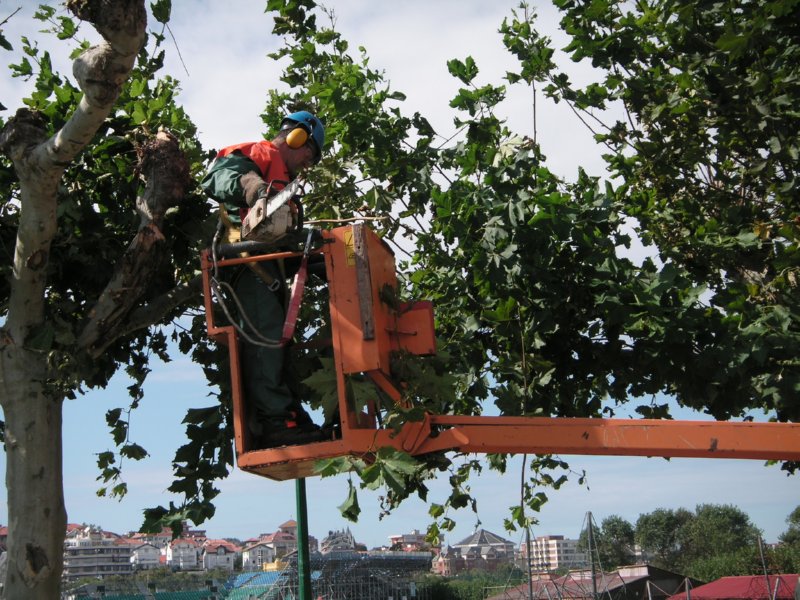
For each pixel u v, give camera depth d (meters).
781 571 52.22
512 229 6.24
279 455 4.26
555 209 6.18
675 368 6.52
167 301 5.37
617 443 4.26
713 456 4.23
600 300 6.24
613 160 7.85
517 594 33.50
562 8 7.71
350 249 4.38
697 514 97.00
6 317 4.99
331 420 4.45
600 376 7.00
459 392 7.17
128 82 5.90
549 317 6.40
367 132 6.99
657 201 7.93
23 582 4.66
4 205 5.47
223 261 4.50
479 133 6.84
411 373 4.44
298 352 5.25
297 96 7.63
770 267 7.20
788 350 5.85
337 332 4.29
